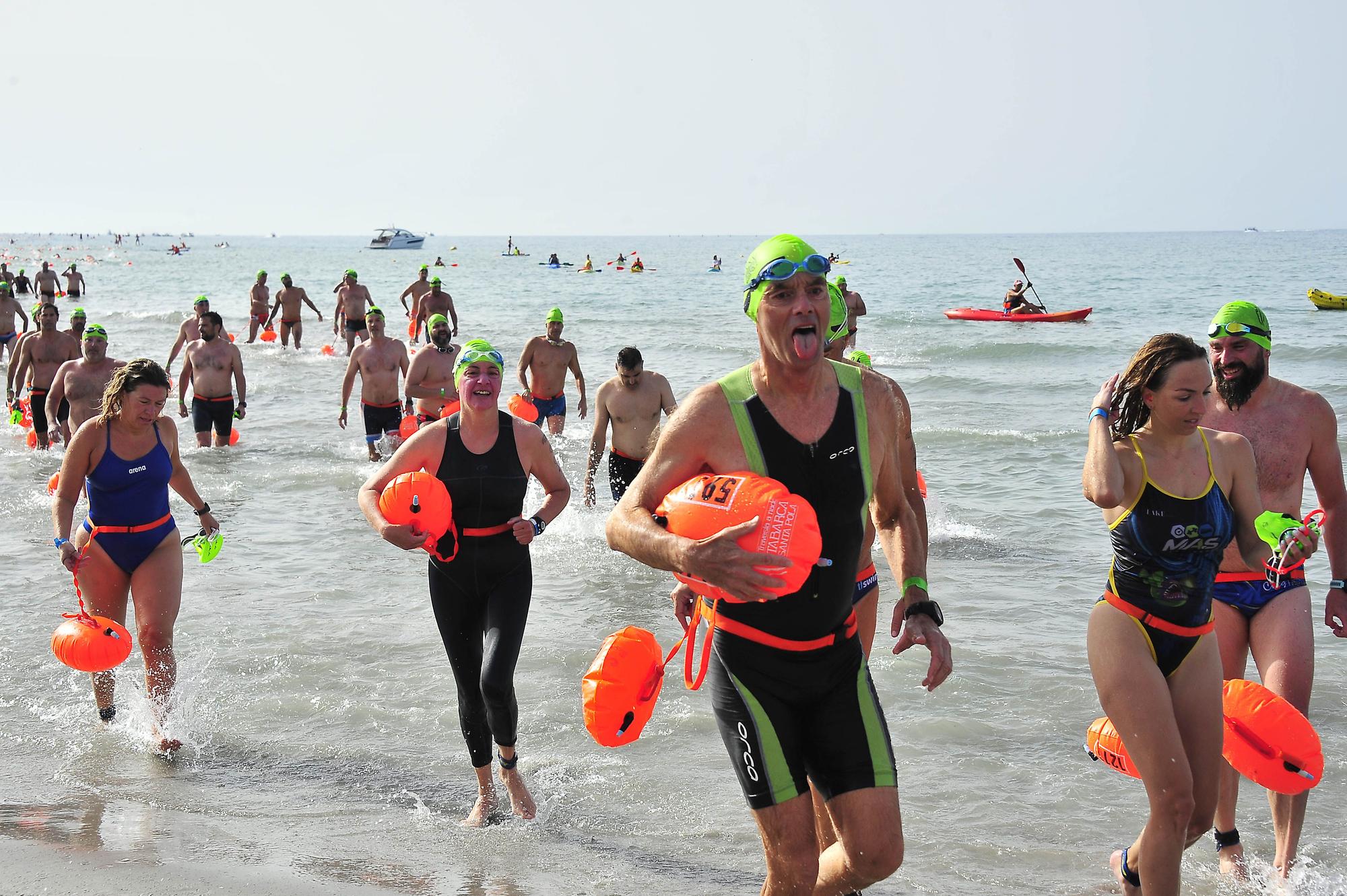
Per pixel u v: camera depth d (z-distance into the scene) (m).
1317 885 4.27
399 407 13.54
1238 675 4.41
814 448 3.13
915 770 5.30
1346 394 17.45
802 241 3.05
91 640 5.41
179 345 17.81
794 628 3.16
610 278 75.31
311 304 26.42
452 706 6.06
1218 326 4.50
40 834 4.57
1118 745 3.95
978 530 9.98
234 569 8.74
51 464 13.02
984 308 41.00
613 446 10.20
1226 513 3.77
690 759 5.43
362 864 4.38
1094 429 3.85
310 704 6.08
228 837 4.60
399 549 9.38
